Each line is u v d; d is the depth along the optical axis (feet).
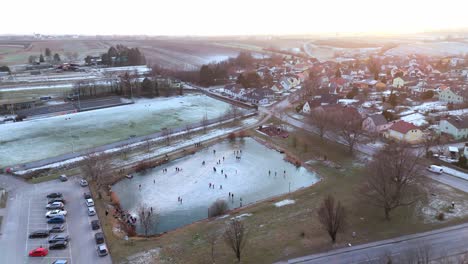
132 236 223.92
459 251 192.03
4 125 468.75
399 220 226.38
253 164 344.90
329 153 355.56
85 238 215.31
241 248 193.88
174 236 221.25
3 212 243.19
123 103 583.17
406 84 639.76
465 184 272.92
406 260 183.83
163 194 288.51
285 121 469.16
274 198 272.51
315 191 277.44
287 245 203.31
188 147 385.29
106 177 302.45
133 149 375.45
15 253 198.70
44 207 251.39
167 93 645.92
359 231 215.10
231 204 270.87
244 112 506.07
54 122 482.69
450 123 371.35
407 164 239.71
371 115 408.05
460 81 637.71
